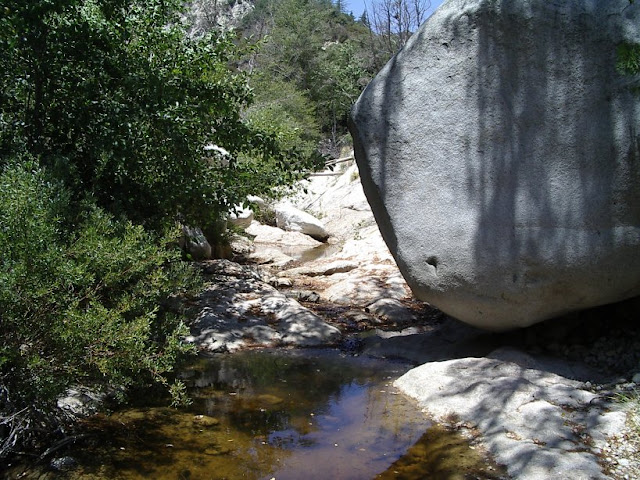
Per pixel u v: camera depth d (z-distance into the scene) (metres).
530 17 4.30
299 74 40.22
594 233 4.19
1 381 3.37
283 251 12.56
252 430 3.80
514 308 4.47
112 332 3.35
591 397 3.93
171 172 5.82
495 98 4.41
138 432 3.74
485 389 4.07
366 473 3.25
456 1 4.60
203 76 6.11
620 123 4.13
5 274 3.04
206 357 5.36
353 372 4.99
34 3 4.59
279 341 5.84
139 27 5.78
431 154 4.61
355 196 16.30
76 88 5.23
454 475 3.19
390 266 9.12
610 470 3.10
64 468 3.26
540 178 4.30
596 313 5.06
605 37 4.16
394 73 4.77
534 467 3.13
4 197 3.25
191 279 4.67
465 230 4.48
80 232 3.69
